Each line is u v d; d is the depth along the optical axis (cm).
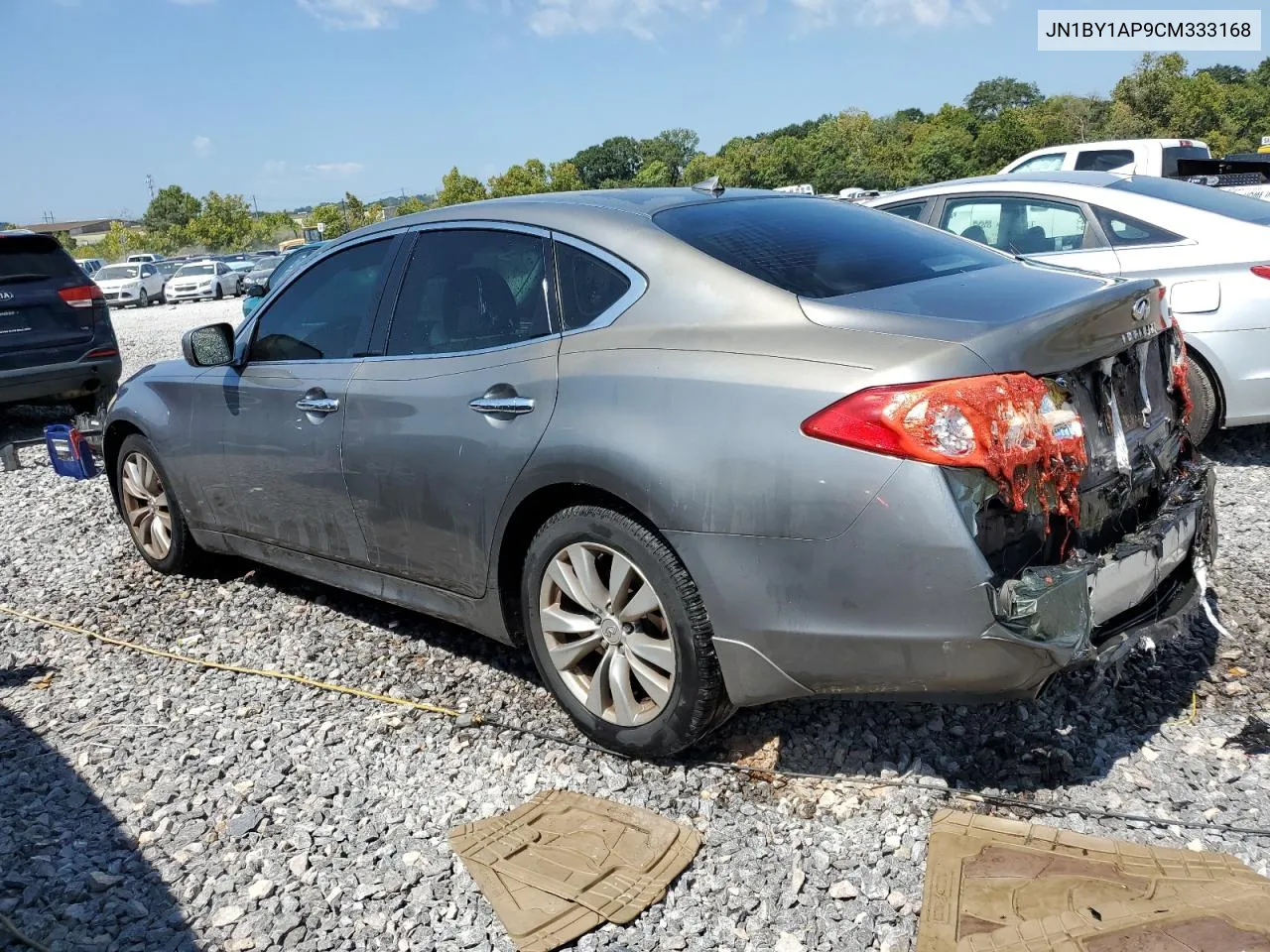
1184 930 225
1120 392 301
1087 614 261
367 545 388
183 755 347
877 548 254
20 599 515
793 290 293
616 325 312
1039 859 258
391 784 321
